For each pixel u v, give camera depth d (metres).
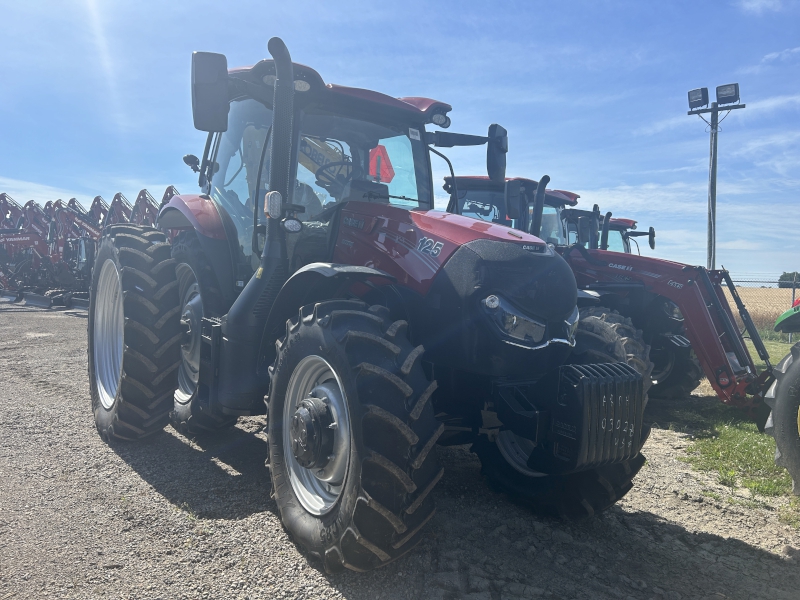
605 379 2.42
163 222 4.55
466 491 3.21
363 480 2.08
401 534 2.14
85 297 14.20
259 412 3.18
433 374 2.73
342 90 3.35
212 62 2.91
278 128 2.99
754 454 4.04
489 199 6.92
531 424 2.47
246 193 3.61
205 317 3.54
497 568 2.35
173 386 3.75
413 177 3.70
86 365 6.32
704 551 2.61
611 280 6.32
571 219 7.97
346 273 2.45
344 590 2.13
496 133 3.68
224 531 2.56
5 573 2.15
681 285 5.77
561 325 2.61
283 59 2.95
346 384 2.19
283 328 2.97
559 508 2.77
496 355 2.48
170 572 2.21
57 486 3.01
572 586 2.23
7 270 16.97
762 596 2.22
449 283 2.59
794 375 3.14
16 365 6.27
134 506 2.79
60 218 15.64
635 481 3.54
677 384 6.31
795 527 2.90
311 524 2.37
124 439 3.73
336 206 3.23
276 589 2.12
